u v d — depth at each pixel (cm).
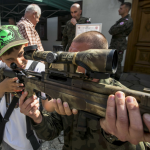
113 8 583
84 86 76
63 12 771
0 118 134
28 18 303
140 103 57
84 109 76
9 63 125
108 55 56
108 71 58
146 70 586
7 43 112
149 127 53
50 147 216
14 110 131
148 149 96
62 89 85
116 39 446
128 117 56
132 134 56
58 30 941
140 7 557
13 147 132
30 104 99
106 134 77
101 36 92
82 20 392
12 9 773
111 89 66
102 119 71
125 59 617
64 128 115
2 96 133
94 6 635
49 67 92
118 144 76
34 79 104
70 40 424
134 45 599
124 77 538
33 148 134
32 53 91
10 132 132
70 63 73
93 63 61
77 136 103
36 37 325
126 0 560
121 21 427
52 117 121
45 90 96
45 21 991
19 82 120
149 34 561
